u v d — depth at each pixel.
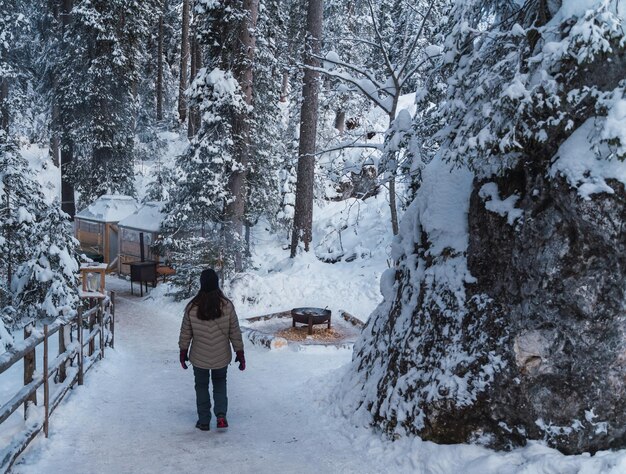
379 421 5.40
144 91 38.19
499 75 4.45
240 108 17.30
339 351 10.91
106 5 24.50
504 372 4.39
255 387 7.86
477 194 5.12
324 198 26.30
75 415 5.79
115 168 26.89
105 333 9.95
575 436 4.12
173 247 19.81
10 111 27.94
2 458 3.90
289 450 5.14
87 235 24.55
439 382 4.73
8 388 6.44
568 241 4.14
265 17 19.06
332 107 25.31
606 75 3.99
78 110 25.44
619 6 3.81
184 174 18.73
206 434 5.56
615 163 3.90
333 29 22.80
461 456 4.39
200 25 17.81
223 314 5.70
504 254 4.68
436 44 8.77
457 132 5.05
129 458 4.73
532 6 5.30
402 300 6.00
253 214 24.45
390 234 20.16
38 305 11.24
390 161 9.27
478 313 4.77
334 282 16.50
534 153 4.50
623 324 4.04
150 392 7.22
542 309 4.27
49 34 27.20
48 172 36.56
